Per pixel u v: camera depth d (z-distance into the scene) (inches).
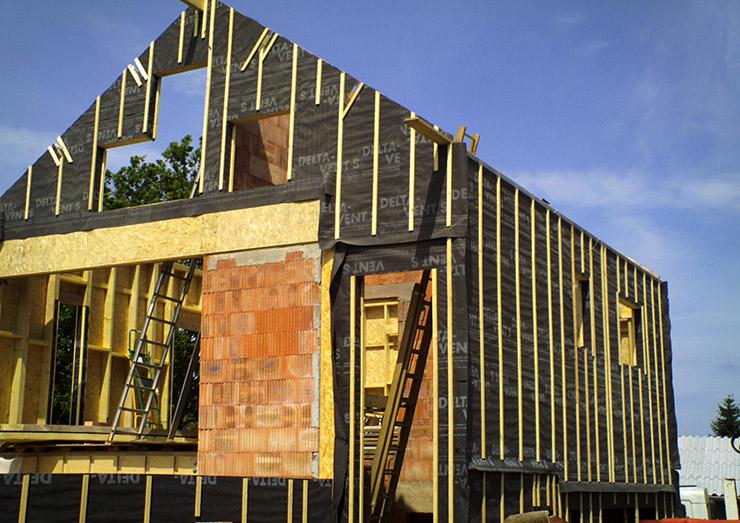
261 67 565.3
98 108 627.2
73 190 622.5
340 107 531.5
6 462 652.7
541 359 577.0
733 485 740.0
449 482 456.8
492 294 515.2
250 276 537.3
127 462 605.0
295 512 478.3
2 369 705.6
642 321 820.0
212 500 488.4
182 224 568.4
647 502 764.0
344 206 516.1
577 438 624.4
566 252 650.8
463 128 491.2
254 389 520.4
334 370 496.7
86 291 787.4
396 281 682.8
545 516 459.2
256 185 629.9
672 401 859.4
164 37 611.2
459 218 481.1
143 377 795.4
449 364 470.6
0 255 643.5
